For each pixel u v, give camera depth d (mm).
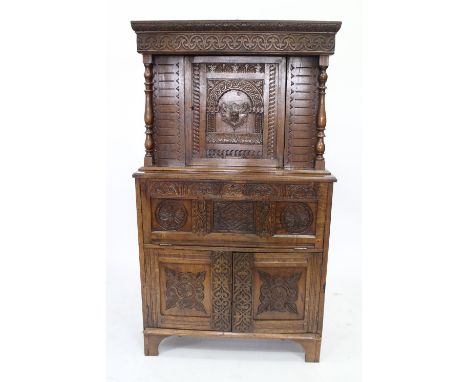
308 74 2877
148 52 2830
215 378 2840
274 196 2836
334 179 2777
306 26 2711
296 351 3178
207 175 2820
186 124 2973
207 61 2904
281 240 2889
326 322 3467
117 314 3566
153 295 3004
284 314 2984
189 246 2926
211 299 2980
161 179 2854
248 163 2979
